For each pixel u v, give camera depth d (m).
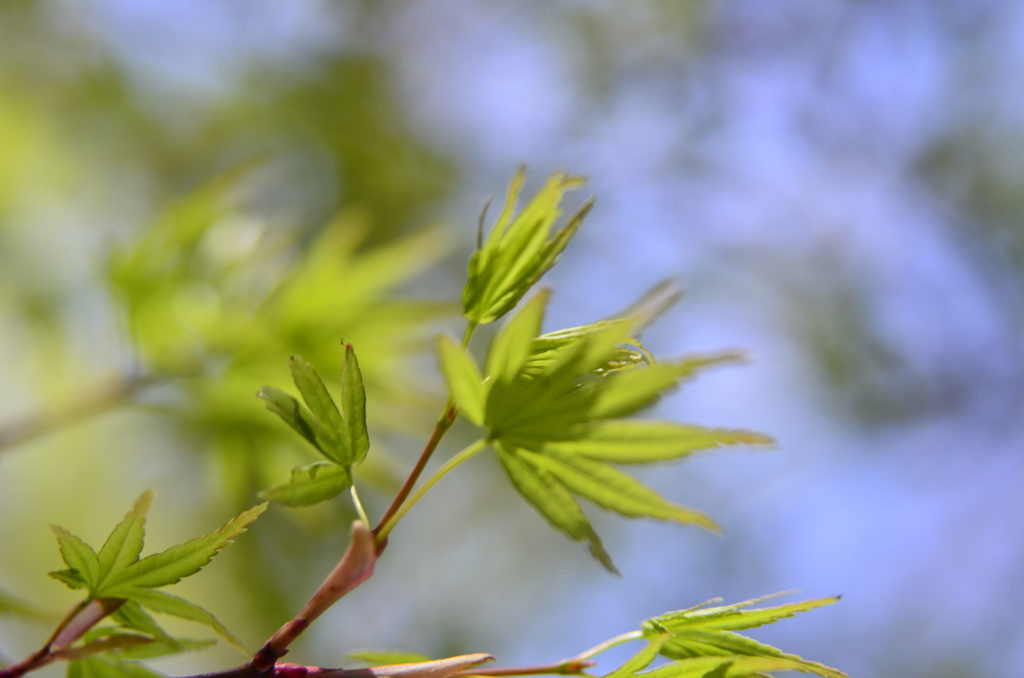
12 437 1.99
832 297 4.91
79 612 0.88
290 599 3.54
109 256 2.14
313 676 0.85
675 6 4.87
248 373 2.15
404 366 2.24
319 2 4.88
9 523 3.48
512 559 4.56
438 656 4.30
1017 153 4.58
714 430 0.88
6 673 0.83
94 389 2.07
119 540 0.85
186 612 0.88
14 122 3.88
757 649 0.95
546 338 0.92
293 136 4.68
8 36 4.07
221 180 2.18
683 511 0.90
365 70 4.85
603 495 0.90
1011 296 4.70
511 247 0.98
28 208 3.72
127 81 4.36
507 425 0.90
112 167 4.18
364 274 2.17
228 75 4.63
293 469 0.88
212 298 2.17
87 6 4.33
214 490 3.29
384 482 2.25
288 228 2.39
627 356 0.92
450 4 4.98
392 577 4.34
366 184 4.62
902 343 4.82
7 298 3.46
